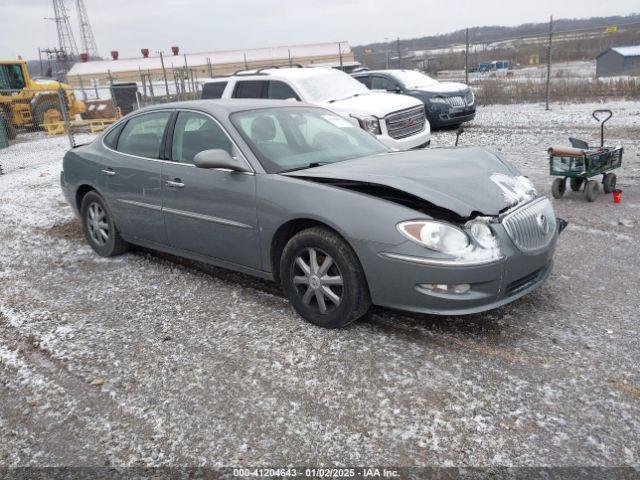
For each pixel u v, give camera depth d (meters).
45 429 2.93
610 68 27.64
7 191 9.85
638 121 12.43
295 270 3.89
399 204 3.46
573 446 2.57
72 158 5.78
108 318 4.21
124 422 2.94
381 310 4.05
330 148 4.49
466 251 3.28
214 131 4.36
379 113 9.41
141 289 4.76
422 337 3.62
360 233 3.43
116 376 3.38
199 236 4.48
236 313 4.15
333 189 3.63
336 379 3.21
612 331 3.57
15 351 3.78
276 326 3.89
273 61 51.16
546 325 3.70
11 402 3.19
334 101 9.96
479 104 18.84
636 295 4.08
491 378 3.12
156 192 4.73
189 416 2.96
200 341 3.76
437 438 2.68
